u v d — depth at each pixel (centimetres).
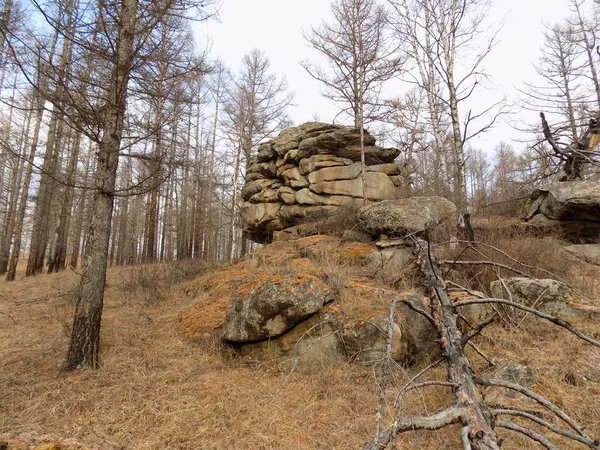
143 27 514
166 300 868
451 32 1168
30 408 367
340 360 461
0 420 341
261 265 903
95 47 495
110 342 566
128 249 3181
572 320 472
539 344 445
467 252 634
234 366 504
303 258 834
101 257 513
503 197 1205
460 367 247
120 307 838
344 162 1227
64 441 303
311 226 1135
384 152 1252
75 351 478
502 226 855
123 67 491
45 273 1945
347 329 465
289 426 343
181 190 2883
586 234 820
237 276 842
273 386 431
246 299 544
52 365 490
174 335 617
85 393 404
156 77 566
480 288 591
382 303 503
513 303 260
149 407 373
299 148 1267
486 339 475
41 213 1964
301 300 494
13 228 2308
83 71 525
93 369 473
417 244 384
